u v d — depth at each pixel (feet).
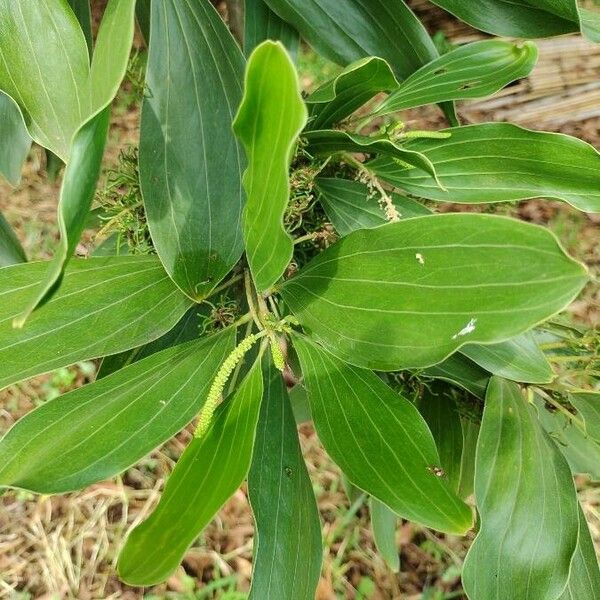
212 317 1.23
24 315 0.62
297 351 1.06
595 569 1.28
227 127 1.12
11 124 1.57
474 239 0.83
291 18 1.34
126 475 3.01
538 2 1.25
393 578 2.82
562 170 1.16
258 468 1.07
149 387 1.03
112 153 3.52
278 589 1.00
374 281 0.94
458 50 1.29
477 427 1.55
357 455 0.99
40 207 3.55
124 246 1.51
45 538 2.82
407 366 0.89
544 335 1.57
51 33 1.03
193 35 1.12
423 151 1.24
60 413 1.00
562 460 1.19
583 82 4.20
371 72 1.14
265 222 0.86
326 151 1.23
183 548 0.80
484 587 1.06
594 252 3.65
